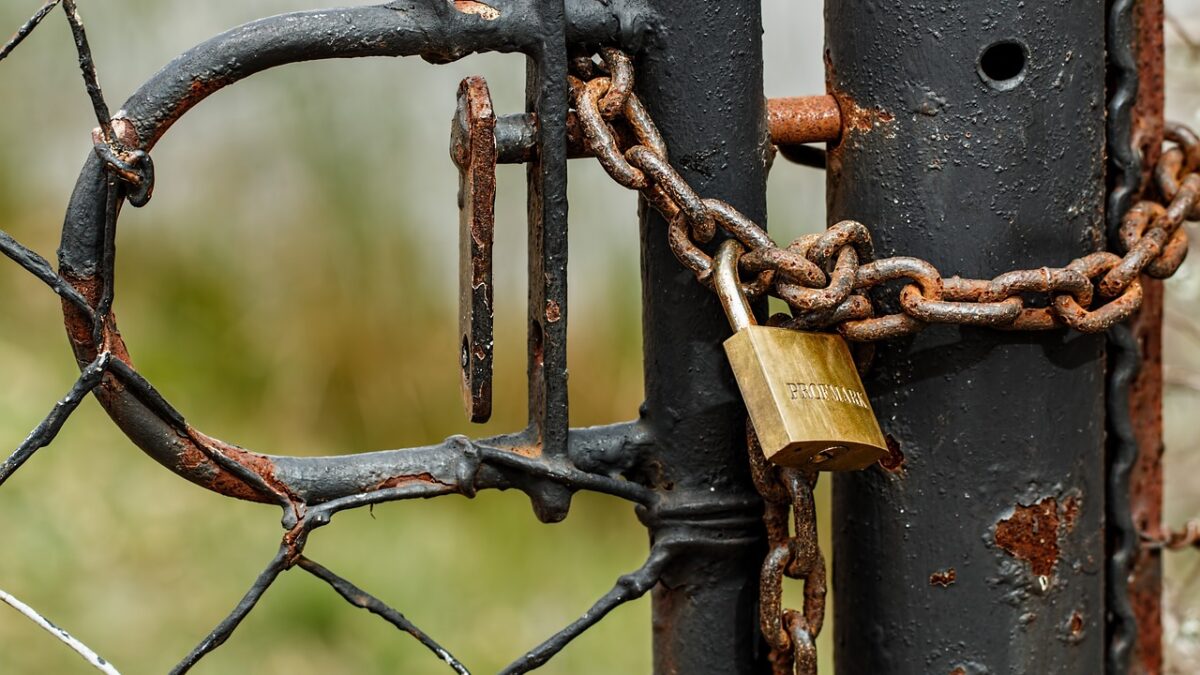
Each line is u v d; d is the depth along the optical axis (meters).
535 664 0.81
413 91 2.03
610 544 1.86
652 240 0.81
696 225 0.78
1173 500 1.28
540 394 0.81
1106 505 0.87
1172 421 1.32
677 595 0.83
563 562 1.80
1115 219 0.84
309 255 2.03
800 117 0.82
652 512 0.82
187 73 0.76
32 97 2.36
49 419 0.76
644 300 0.82
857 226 0.79
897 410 0.82
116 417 0.77
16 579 1.65
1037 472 0.82
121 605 1.63
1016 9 0.80
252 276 2.06
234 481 0.78
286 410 1.96
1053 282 0.79
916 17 0.80
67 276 0.76
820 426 0.78
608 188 1.99
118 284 2.10
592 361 1.99
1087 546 0.84
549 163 0.78
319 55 0.77
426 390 1.97
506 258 2.01
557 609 1.71
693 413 0.82
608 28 0.79
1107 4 0.84
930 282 0.79
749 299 0.79
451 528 1.84
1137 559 0.90
